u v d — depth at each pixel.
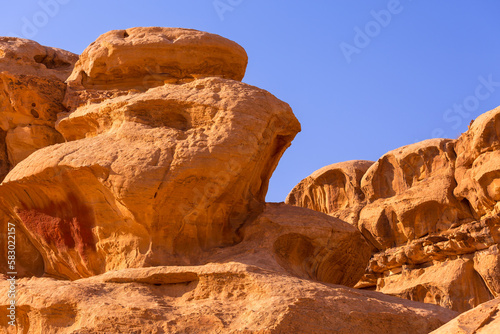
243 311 9.12
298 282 9.58
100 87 12.97
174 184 10.44
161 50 12.36
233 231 11.73
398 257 22.89
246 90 11.43
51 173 10.98
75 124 12.41
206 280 9.80
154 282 10.06
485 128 19.61
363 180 24.89
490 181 19.62
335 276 12.79
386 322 9.38
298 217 11.94
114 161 10.58
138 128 11.13
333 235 12.02
